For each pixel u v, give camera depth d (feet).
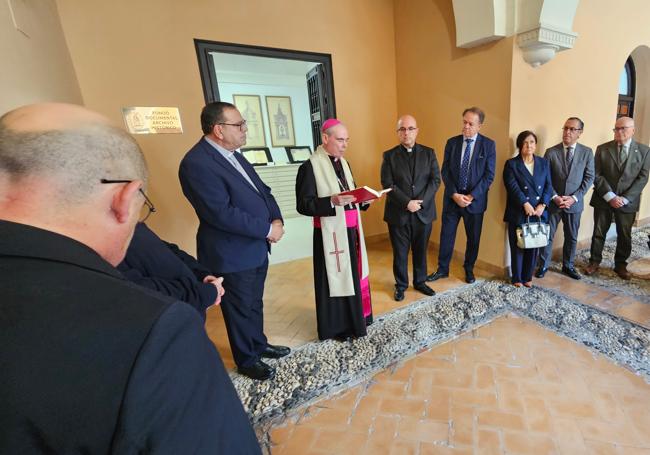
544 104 9.11
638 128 13.42
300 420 4.96
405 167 7.94
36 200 1.15
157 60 8.98
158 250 3.17
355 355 6.36
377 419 4.88
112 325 1.02
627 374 5.36
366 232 13.47
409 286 9.31
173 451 1.04
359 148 12.57
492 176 8.38
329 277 6.37
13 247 1.04
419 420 4.81
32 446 0.96
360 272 6.88
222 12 9.53
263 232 5.15
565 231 9.19
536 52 8.10
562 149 8.89
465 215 8.80
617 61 10.48
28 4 5.75
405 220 8.05
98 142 1.25
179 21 9.07
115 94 8.68
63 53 7.48
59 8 7.86
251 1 9.86
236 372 6.16
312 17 10.85
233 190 4.93
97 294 1.08
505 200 9.11
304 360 6.34
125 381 0.97
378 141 12.91
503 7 8.11
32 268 1.04
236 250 5.16
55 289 1.03
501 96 8.71
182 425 1.07
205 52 9.52
